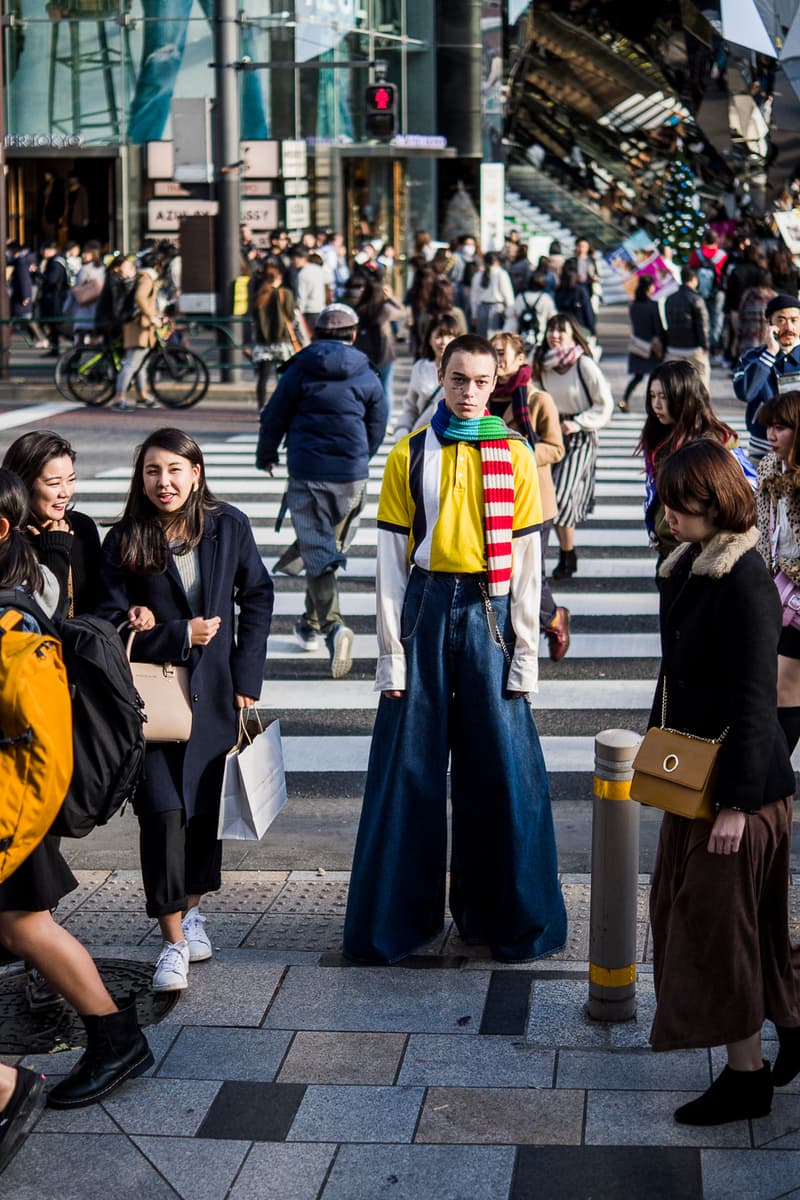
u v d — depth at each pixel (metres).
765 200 43.34
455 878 6.98
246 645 6.68
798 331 11.48
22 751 5.07
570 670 11.88
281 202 42.94
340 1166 5.19
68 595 6.36
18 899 5.50
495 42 50.59
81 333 29.33
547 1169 5.14
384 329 22.75
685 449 5.32
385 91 30.34
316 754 10.10
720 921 5.27
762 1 40.56
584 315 31.69
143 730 6.33
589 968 6.22
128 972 6.74
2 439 23.05
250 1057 5.94
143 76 46.38
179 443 6.42
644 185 62.06
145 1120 5.50
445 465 6.60
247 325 28.52
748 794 5.15
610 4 48.69
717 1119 5.37
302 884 7.77
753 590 5.21
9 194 48.09
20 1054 6.09
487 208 51.53
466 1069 5.82
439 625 6.66
